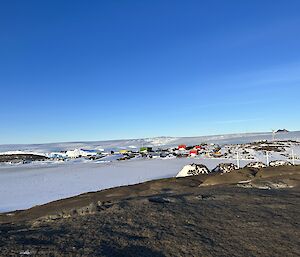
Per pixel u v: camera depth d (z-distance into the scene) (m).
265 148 117.81
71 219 10.57
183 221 9.61
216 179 29.95
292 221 9.41
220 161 81.94
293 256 6.57
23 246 7.12
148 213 10.88
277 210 11.09
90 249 6.86
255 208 11.52
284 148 116.69
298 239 7.64
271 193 15.75
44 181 56.94
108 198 23.81
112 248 6.99
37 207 24.17
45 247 7.02
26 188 47.91
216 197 14.48
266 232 8.27
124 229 8.70
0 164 117.00
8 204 34.66
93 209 12.12
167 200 14.02
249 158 86.25
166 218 10.05
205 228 8.76
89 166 88.19
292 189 17.92
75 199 26.02
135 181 50.94
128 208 12.05
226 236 7.96
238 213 10.66
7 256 6.44
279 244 7.29
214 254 6.68
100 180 54.66
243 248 7.05
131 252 6.77
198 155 109.12
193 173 41.97
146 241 7.55
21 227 10.23
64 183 52.53
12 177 67.31
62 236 8.00
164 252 6.81
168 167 73.19
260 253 6.74
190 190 21.16
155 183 30.75
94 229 8.73
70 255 6.47
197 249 6.99
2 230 9.70
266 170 32.41
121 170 71.31
